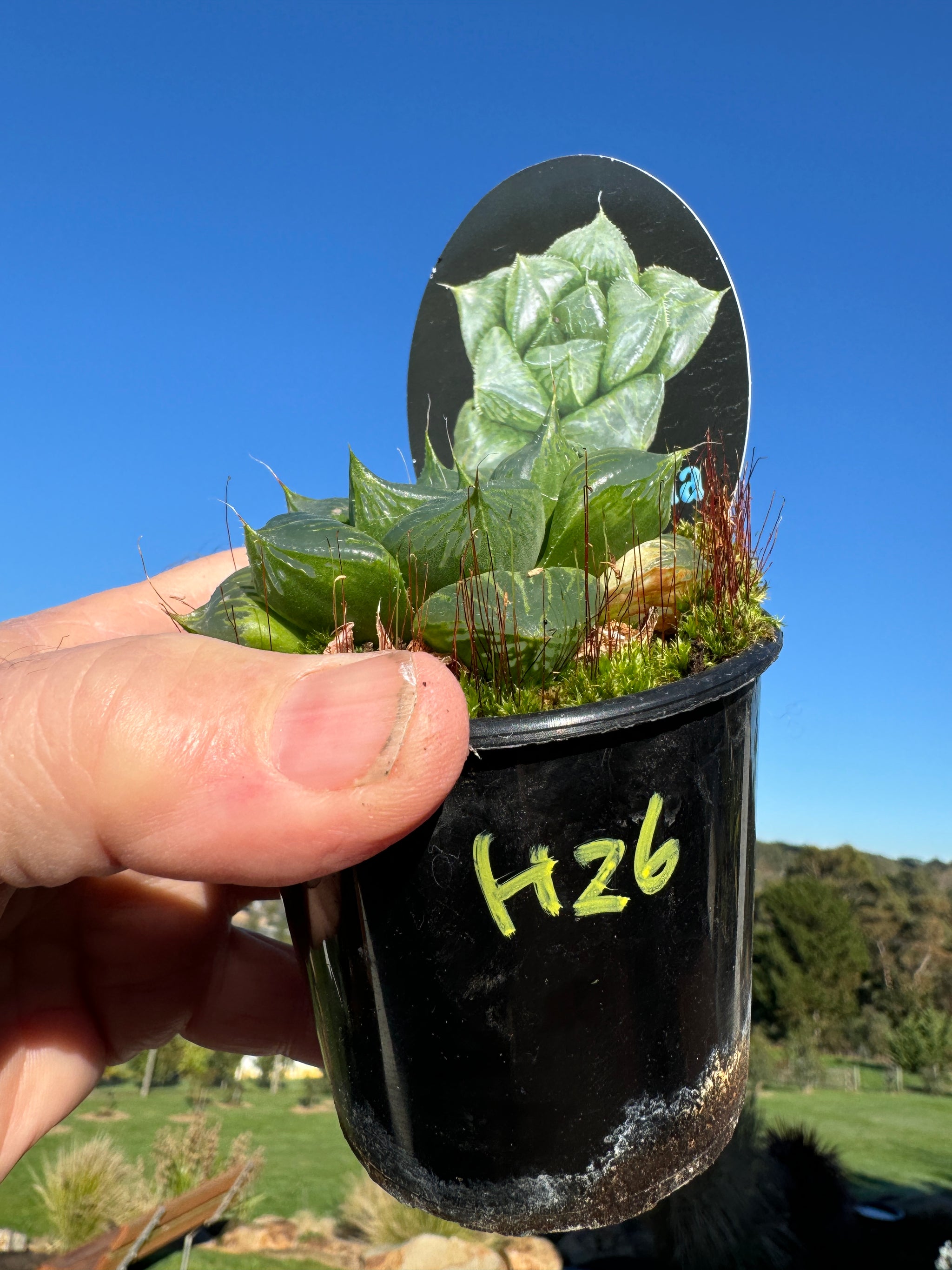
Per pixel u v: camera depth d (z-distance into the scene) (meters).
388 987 0.10
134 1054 0.16
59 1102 0.15
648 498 0.11
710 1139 0.10
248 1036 0.17
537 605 0.10
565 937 0.09
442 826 0.09
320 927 0.10
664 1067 0.10
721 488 0.12
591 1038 0.09
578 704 0.10
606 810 0.09
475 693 0.10
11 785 0.09
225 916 0.17
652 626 0.11
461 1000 0.09
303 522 0.10
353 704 0.09
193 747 0.09
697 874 0.10
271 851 0.09
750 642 0.11
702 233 0.14
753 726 0.11
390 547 0.10
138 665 0.09
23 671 0.09
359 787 0.08
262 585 0.10
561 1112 0.09
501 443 0.16
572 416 0.15
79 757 0.09
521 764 0.09
